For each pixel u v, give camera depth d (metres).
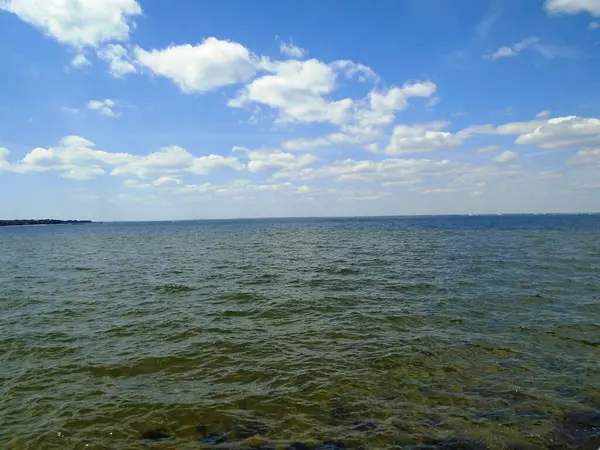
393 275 24.09
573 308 15.80
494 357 10.77
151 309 16.62
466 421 7.55
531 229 78.94
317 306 16.70
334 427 7.44
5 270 29.73
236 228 128.88
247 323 14.38
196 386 9.27
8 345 12.20
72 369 10.34
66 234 103.31
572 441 6.87
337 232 82.81
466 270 25.62
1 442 7.06
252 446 6.87
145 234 93.81
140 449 6.84
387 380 9.41
